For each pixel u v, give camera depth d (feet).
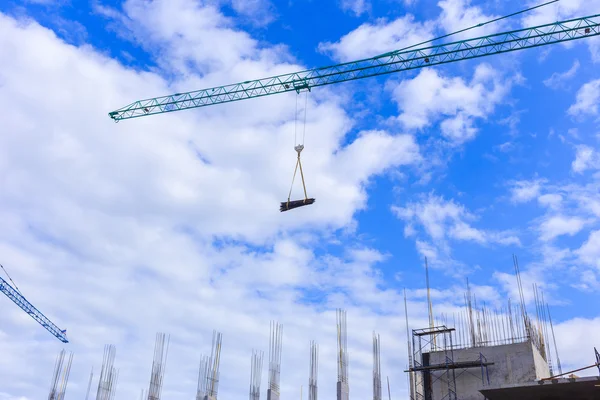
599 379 101.81
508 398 112.68
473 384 153.89
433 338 168.86
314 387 194.59
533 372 147.64
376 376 188.65
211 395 201.67
